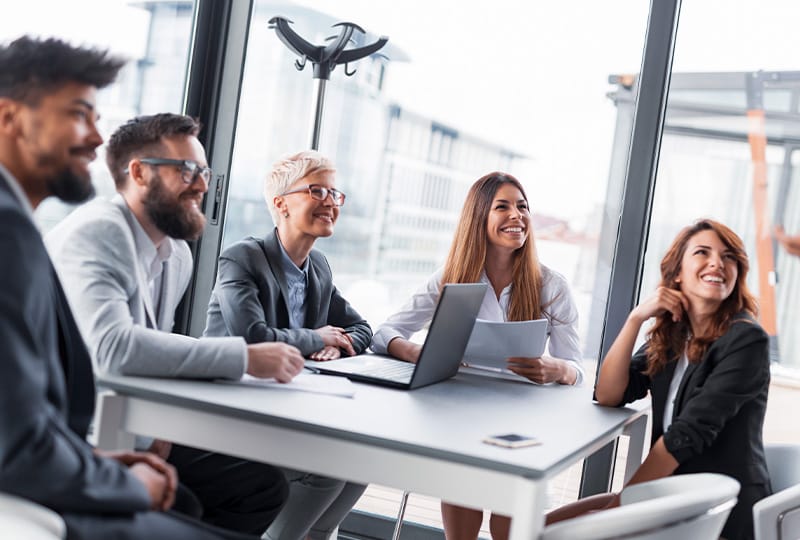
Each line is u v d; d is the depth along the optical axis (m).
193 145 2.15
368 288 3.49
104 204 2.09
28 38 1.57
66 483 1.31
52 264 1.54
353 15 3.44
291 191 2.65
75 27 2.86
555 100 3.20
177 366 1.90
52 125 1.55
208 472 2.25
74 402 1.55
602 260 3.15
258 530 2.33
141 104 3.22
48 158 1.56
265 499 2.32
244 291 2.48
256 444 1.73
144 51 3.19
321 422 1.68
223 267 2.56
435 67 3.35
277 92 3.49
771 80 2.98
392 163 3.43
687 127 3.05
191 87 3.44
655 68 3.02
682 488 1.89
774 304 3.00
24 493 1.29
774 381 3.00
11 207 1.33
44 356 1.36
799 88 2.95
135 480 1.41
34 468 1.27
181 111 3.45
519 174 3.25
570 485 3.17
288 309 2.61
